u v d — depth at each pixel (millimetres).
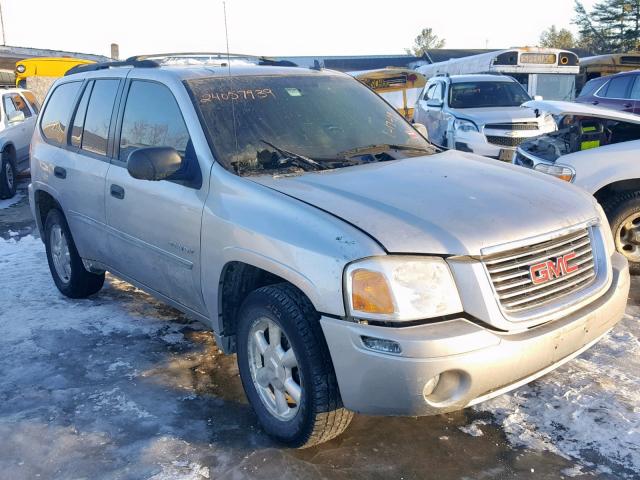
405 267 2895
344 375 2951
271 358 3379
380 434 3523
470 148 11117
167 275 4133
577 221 3432
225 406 3852
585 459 3260
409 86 16922
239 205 3486
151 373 4273
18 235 8406
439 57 28828
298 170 3807
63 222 5477
